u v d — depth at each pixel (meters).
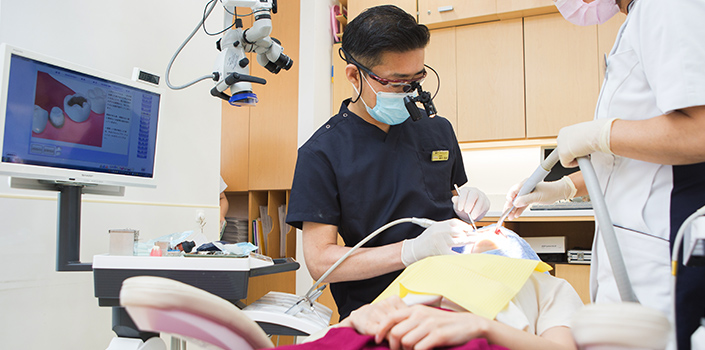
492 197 3.38
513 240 1.15
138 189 2.03
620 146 0.91
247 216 4.15
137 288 0.56
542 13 3.13
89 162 1.39
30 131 1.24
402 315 0.69
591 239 3.16
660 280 0.95
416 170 1.38
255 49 1.90
